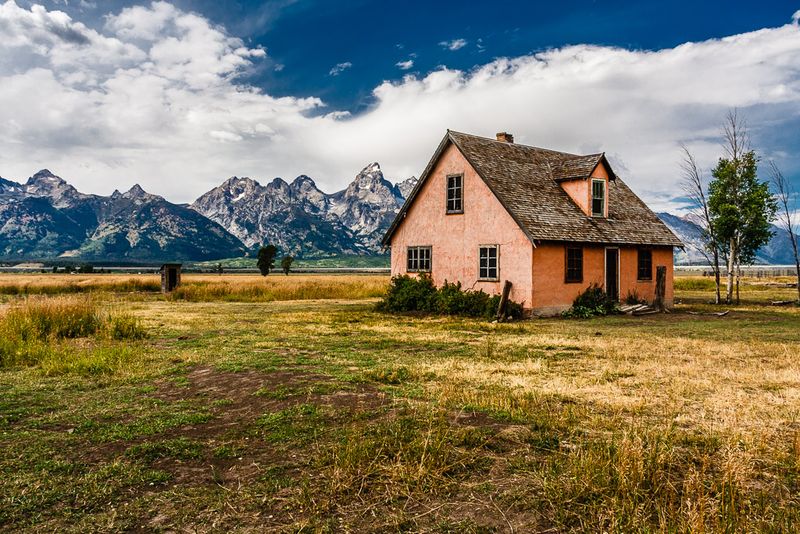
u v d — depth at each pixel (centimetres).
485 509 444
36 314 1478
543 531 410
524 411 704
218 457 566
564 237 2247
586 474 478
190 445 598
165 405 772
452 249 2475
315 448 579
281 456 562
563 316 2247
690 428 645
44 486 493
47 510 449
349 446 546
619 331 1695
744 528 395
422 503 456
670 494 444
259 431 641
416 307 2388
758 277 6681
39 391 871
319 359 1131
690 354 1196
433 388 843
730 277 2914
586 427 642
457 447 573
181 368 1053
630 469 479
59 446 602
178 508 451
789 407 732
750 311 2473
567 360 1118
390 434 605
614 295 2520
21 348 1198
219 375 963
